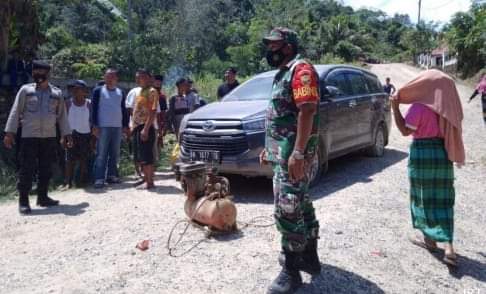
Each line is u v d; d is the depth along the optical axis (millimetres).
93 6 42219
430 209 4520
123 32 35438
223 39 60031
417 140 4551
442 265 4539
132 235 5059
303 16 75562
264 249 4578
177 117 8945
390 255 4629
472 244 5145
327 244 4750
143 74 7086
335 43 60938
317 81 3422
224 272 4113
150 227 5285
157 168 9031
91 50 27438
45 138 6371
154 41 31719
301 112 3314
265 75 7766
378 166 8445
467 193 7145
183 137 6652
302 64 3418
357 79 8555
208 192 5168
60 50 29609
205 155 6312
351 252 4605
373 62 63375
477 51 32594
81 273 4191
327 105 7070
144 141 7094
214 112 6590
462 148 4484
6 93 10500
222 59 59031
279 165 3535
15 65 10711
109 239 4984
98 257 4527
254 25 71562
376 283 4055
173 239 4879
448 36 35375
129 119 8031
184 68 38344
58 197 7035
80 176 8031
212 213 4852
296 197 3494
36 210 6301
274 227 5188
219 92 9352
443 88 4434
